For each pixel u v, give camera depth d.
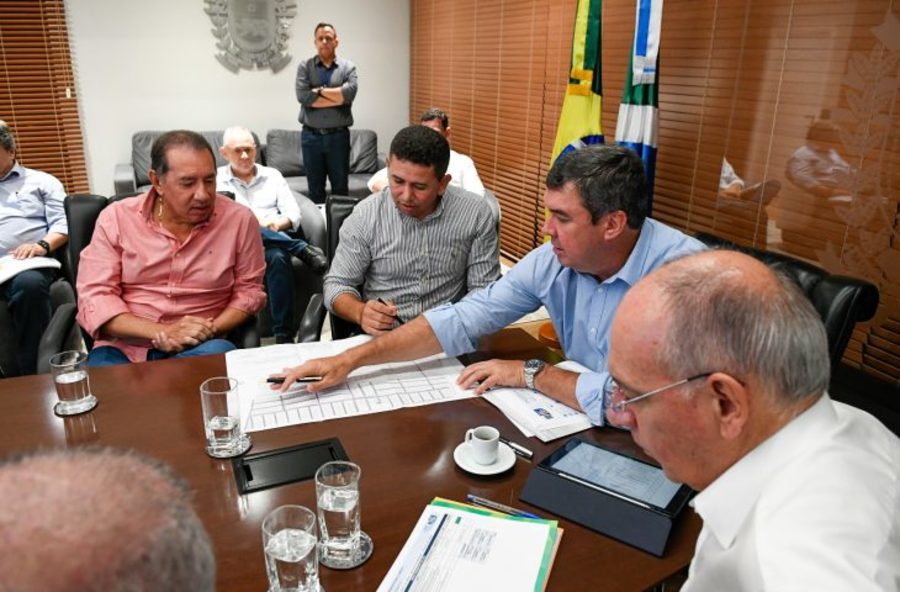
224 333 2.15
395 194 2.01
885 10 2.13
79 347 2.65
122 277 2.11
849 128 2.29
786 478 0.70
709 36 2.83
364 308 1.85
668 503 1.03
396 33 5.85
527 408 1.38
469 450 1.21
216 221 2.15
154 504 0.39
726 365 0.69
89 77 5.07
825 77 2.36
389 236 2.14
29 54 4.74
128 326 1.98
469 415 1.36
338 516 0.96
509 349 1.69
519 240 4.54
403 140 1.95
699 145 2.96
